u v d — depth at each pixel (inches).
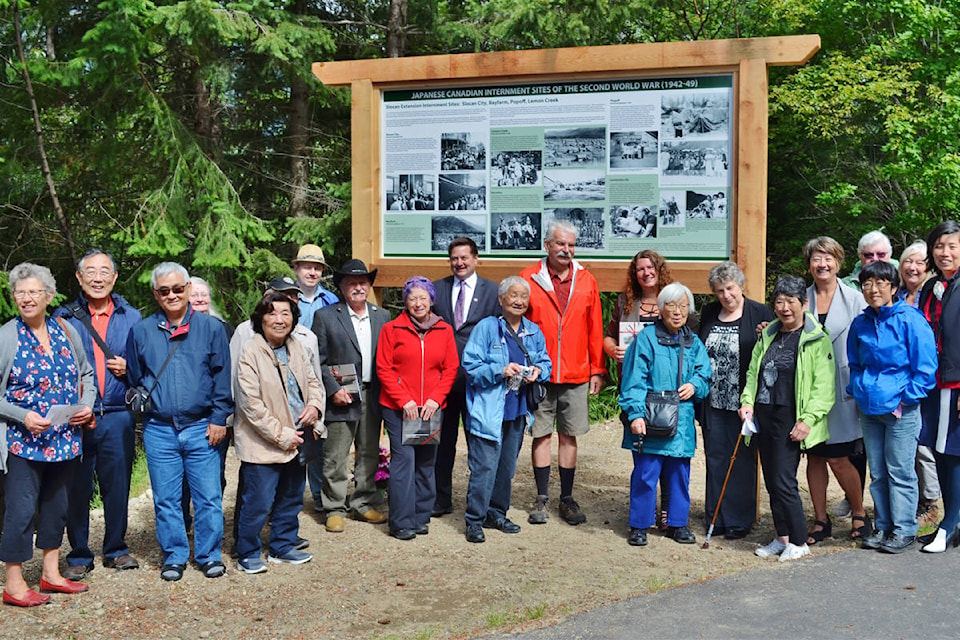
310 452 217.3
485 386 233.6
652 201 259.1
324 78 285.0
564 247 248.8
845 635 163.8
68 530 208.8
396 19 470.0
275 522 219.9
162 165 427.2
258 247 466.9
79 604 191.0
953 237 222.4
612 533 243.1
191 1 372.5
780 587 191.9
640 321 247.0
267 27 400.2
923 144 458.0
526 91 268.2
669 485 235.5
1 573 214.2
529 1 435.8
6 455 187.0
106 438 207.9
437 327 237.9
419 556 222.7
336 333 245.3
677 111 255.6
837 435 226.2
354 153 283.4
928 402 221.0
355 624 178.5
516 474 315.3
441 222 278.1
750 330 232.1
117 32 366.9
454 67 271.6
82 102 424.5
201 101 452.8
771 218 584.1
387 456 263.4
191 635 174.9
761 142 246.8
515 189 270.7
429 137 277.9
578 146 264.5
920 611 175.0
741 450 235.6
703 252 255.8
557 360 249.4
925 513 248.7
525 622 175.8
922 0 477.4
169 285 201.6
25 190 442.9
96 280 205.2
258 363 209.9
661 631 167.8
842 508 256.4
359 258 284.8
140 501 278.5
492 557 221.5
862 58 473.7
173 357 205.5
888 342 214.8
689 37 609.9
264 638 172.9
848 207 526.6
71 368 193.8
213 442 208.1
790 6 523.5
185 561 210.2
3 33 435.8
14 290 187.6
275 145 489.1
